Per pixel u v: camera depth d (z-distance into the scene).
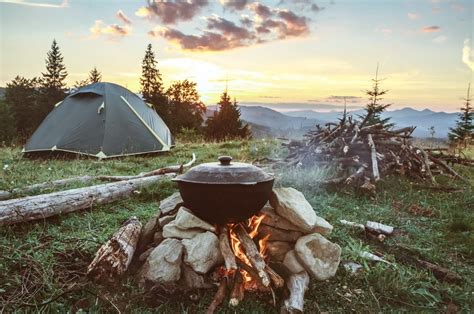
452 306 3.21
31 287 3.01
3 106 25.52
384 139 7.81
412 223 5.07
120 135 9.93
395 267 3.64
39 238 3.85
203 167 3.25
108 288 3.09
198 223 3.34
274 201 3.52
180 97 40.56
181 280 3.17
